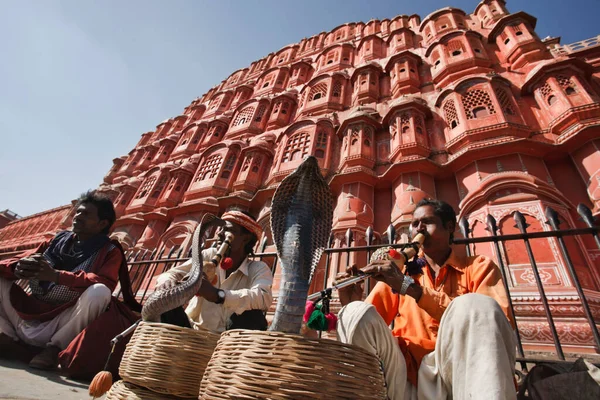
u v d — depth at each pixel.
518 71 10.26
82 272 3.01
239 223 2.68
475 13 14.98
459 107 9.41
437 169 8.63
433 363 1.62
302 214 1.65
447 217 2.24
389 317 2.09
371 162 9.95
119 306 3.07
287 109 16.19
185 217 12.45
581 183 7.17
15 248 21.83
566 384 1.39
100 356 2.62
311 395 1.12
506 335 1.33
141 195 15.95
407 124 10.12
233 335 1.35
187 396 1.62
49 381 2.34
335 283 1.96
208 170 13.93
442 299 1.68
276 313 1.42
